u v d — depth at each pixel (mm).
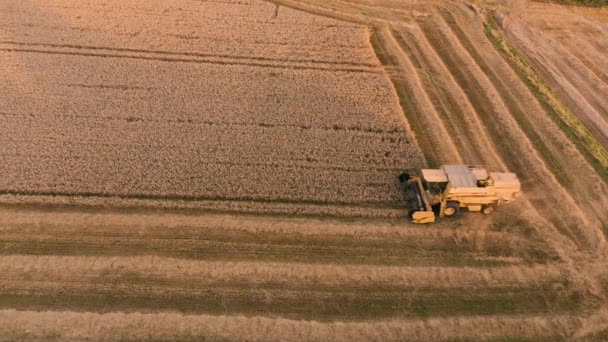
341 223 19062
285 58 28109
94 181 20234
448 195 18375
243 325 15312
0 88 24766
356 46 29391
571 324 15695
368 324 15539
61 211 19141
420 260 17766
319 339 15070
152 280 16703
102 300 16016
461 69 27562
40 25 29969
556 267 17500
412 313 15977
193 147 22062
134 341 14781
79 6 32156
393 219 19375
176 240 18156
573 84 26891
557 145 22531
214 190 20172
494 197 18625
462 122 23969
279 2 33844
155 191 19984
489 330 15492
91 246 17828
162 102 24500
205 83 25891
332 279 16984
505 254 18031
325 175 21062
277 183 20641
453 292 16703
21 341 14648
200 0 33625
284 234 18531
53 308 15719
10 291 16203
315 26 31219
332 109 24547
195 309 15836
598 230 18766
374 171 21328
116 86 25406
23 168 20578
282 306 16078
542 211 19594
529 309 16172
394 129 23562
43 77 25688
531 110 24578
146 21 30891
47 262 17125
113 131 22656
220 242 18156
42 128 22594
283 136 22875
